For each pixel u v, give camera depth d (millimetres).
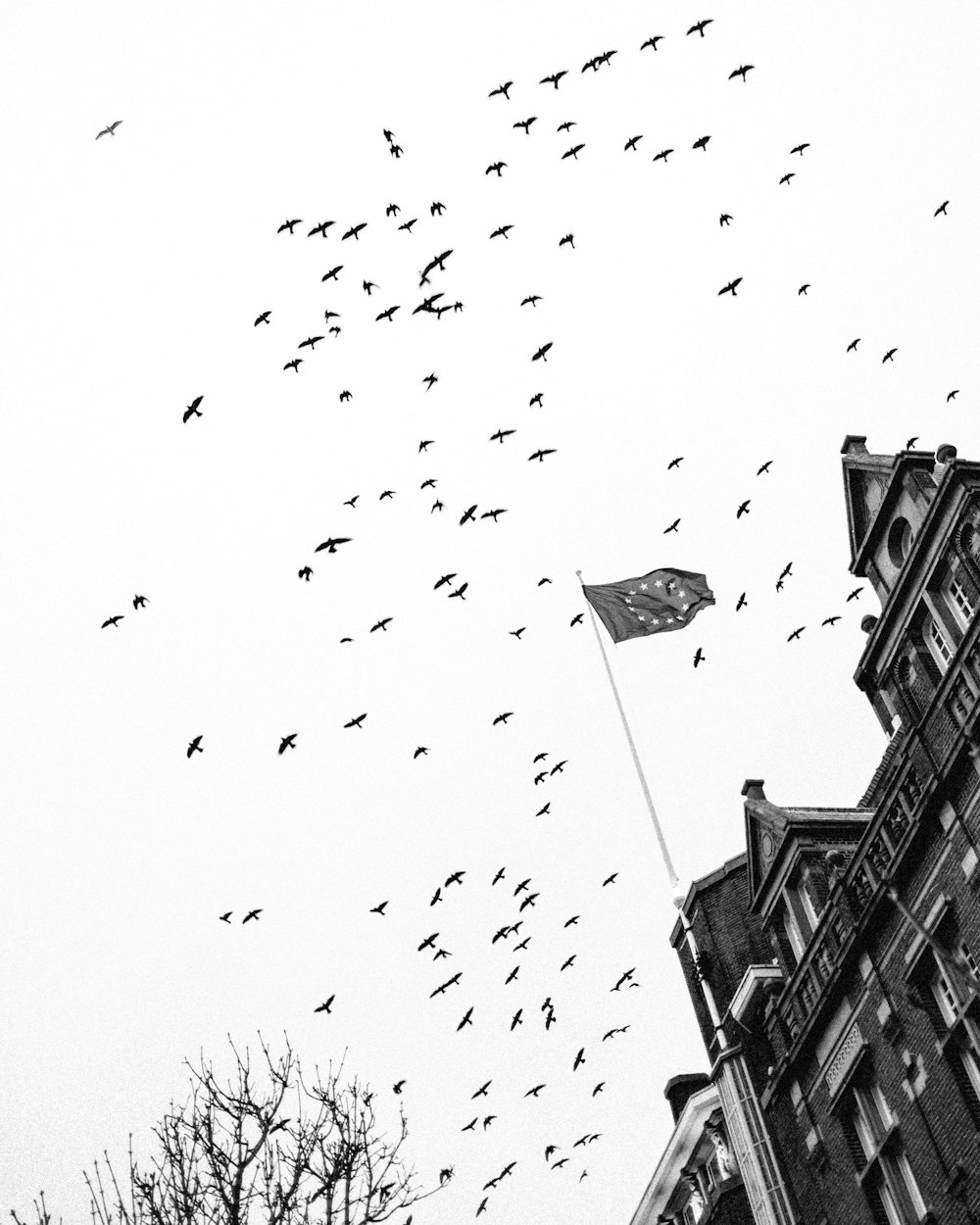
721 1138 39844
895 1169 28578
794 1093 32406
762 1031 34906
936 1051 27109
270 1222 24109
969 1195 25938
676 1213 45844
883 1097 29250
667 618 43250
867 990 29656
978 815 26359
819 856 33906
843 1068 30406
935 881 27609
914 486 30594
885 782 30391
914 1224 27703
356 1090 27188
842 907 30625
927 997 27781
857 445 32969
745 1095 34094
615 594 43594
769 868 35219
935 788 27203
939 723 27719
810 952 31672
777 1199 32344
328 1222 24703
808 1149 31578
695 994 39875
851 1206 29703
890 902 28797
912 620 30500
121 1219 23781
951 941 27344
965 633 27109
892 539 31812
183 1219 23812
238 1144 25266
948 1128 26734
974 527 28578
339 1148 25797
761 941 37688
